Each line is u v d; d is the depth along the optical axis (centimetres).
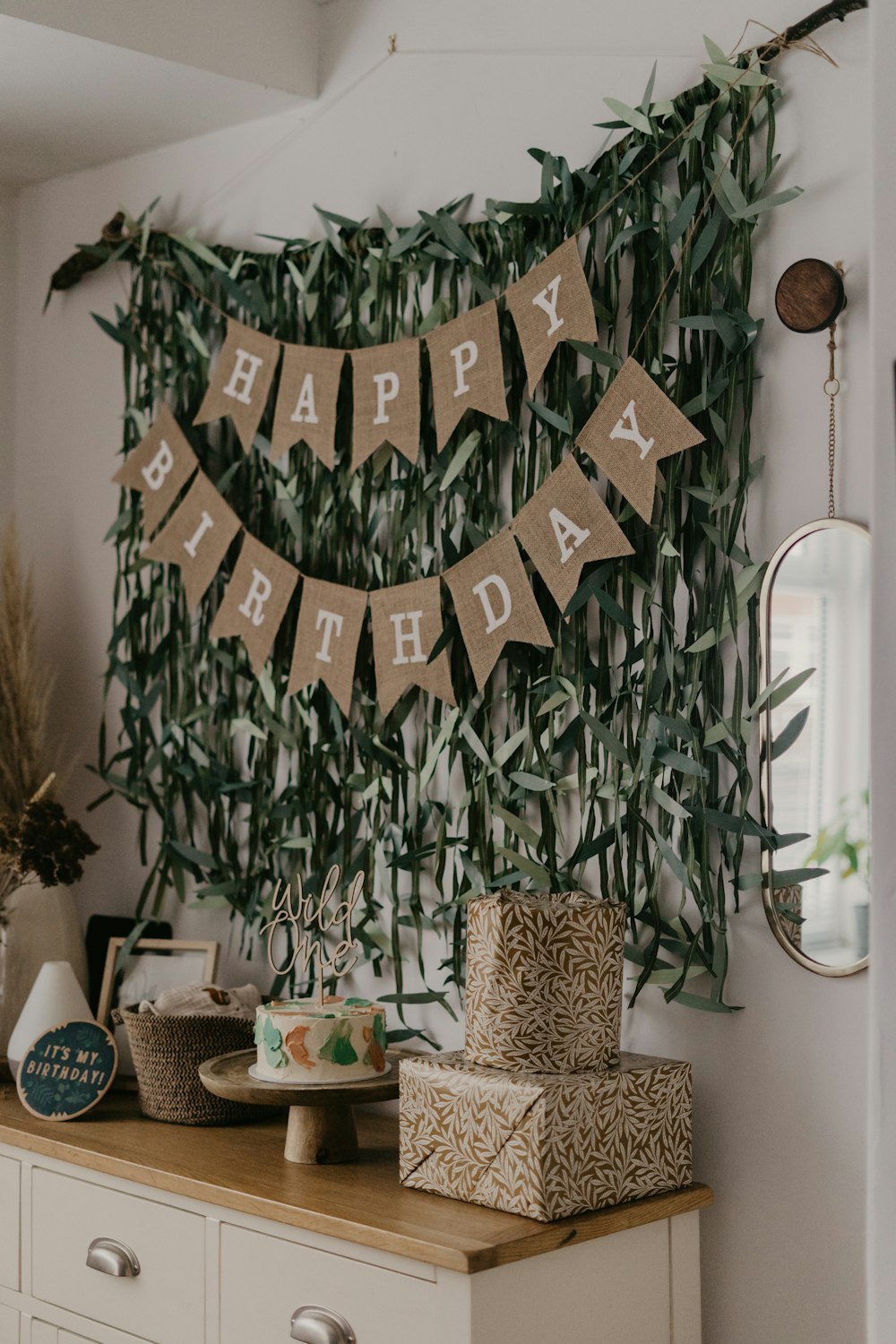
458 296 212
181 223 257
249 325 243
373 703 221
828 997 171
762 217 180
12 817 241
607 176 193
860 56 171
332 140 234
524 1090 161
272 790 236
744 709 180
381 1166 184
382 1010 189
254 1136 201
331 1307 164
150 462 250
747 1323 177
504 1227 158
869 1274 104
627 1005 191
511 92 210
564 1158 161
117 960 246
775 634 176
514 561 198
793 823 174
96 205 272
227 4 226
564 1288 160
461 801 207
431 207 219
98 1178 193
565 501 192
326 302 229
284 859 233
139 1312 186
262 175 244
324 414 222
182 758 248
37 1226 202
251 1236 173
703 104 184
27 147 262
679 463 186
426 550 214
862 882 167
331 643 221
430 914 214
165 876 248
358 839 224
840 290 169
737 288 182
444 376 207
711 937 181
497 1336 153
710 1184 181
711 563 183
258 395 232
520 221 202
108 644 269
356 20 231
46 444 282
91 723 271
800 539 174
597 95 199
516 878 198
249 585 234
